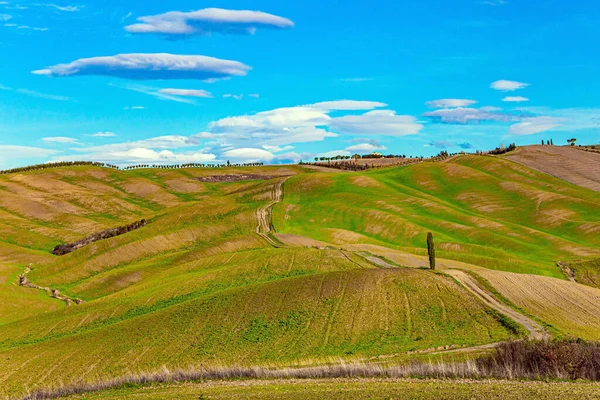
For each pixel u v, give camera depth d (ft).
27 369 182.39
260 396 107.24
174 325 204.54
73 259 395.75
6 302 312.71
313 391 108.47
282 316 199.21
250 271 276.62
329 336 180.24
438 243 392.06
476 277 228.63
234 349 178.91
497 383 109.50
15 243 469.57
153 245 411.34
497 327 174.70
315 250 308.19
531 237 419.54
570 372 116.16
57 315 265.34
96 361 182.50
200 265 314.14
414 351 159.12
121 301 265.13
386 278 221.87
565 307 200.03
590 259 345.51
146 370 168.76
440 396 98.99
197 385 122.83
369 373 123.85
